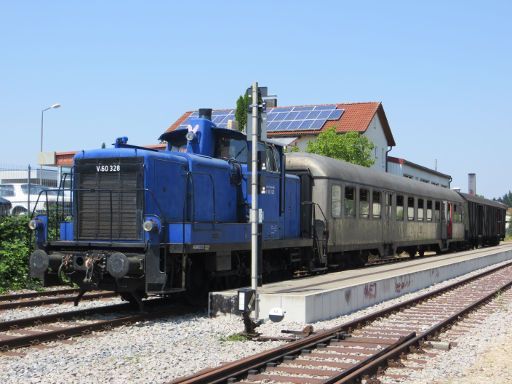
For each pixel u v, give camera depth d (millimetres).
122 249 11523
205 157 13445
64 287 16922
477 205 41469
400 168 52531
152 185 11781
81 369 7574
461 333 10898
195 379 6621
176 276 12086
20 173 22594
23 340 8922
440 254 33625
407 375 7680
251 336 9789
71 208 12312
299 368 7762
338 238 19094
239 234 13586
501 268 27250
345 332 10242
